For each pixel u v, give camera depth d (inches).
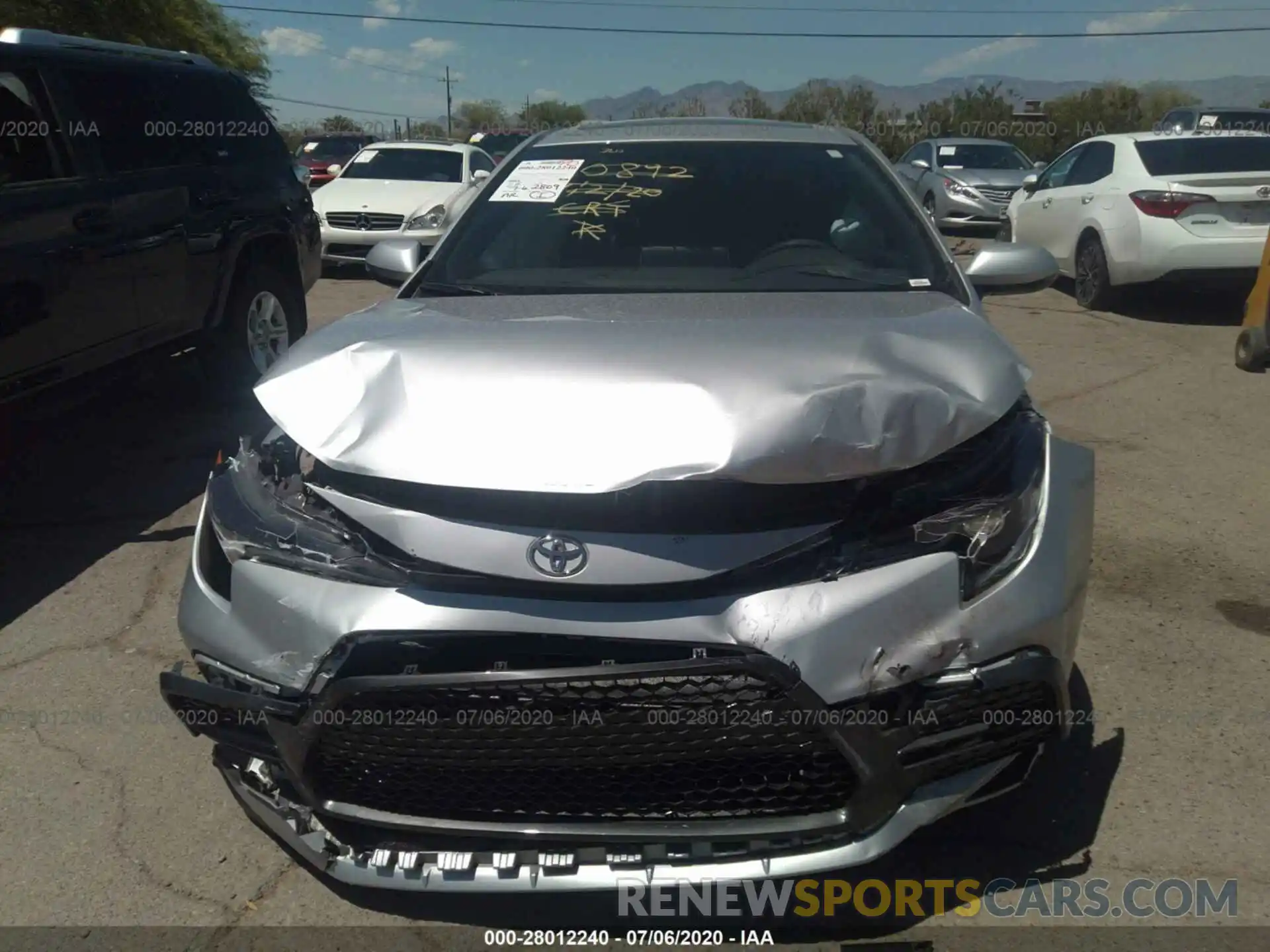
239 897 106.3
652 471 89.0
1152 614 157.2
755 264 139.3
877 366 99.9
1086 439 237.0
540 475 90.0
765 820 91.6
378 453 94.8
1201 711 132.6
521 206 153.1
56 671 148.8
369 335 113.0
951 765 93.4
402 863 96.3
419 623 90.7
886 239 142.9
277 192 269.7
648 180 153.4
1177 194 353.7
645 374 97.7
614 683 88.9
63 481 220.5
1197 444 233.6
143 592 172.1
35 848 113.3
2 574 178.9
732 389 95.3
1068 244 405.7
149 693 143.0
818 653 87.8
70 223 193.5
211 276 239.6
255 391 106.3
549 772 92.4
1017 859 107.9
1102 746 125.7
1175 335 345.7
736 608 88.7
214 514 106.7
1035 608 93.5
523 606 90.0
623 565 89.3
